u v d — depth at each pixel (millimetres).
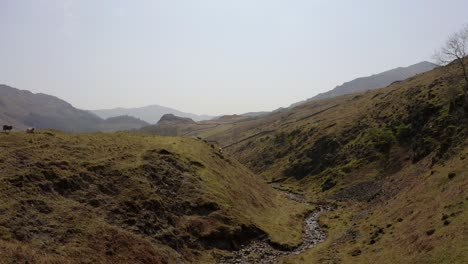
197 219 55594
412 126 105500
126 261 40094
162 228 49969
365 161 107625
